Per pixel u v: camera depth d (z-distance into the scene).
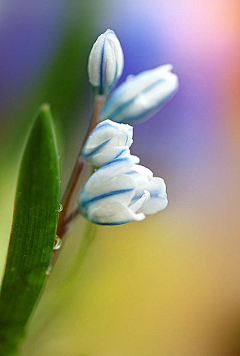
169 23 0.28
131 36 0.28
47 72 0.25
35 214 0.20
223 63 0.29
